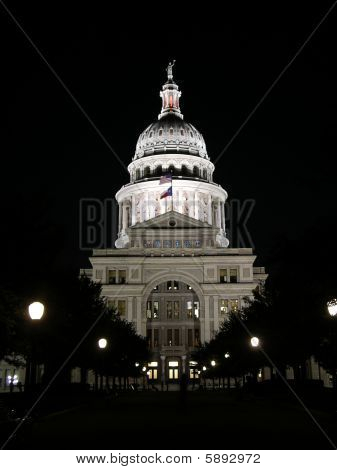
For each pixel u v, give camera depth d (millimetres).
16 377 83500
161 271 111812
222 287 109625
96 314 55625
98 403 48219
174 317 113438
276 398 47938
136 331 103688
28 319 31203
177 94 161750
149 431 24328
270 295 54719
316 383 53688
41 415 30625
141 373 101125
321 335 38500
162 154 144000
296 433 23219
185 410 36875
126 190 141750
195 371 111125
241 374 76312
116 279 111812
